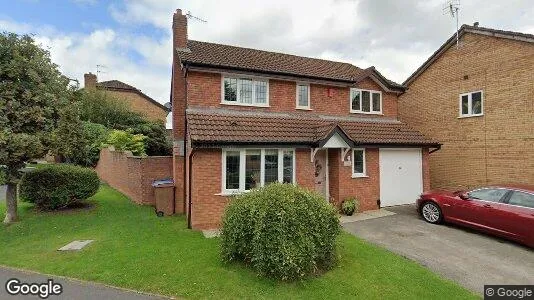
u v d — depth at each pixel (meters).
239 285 5.72
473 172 13.77
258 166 10.61
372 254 7.25
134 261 6.82
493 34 12.91
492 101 13.06
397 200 13.44
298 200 6.36
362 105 14.62
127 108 28.86
